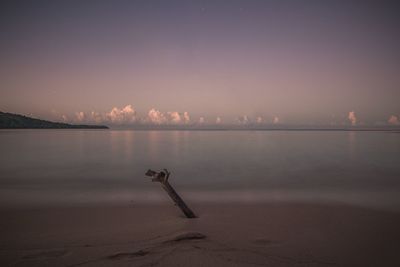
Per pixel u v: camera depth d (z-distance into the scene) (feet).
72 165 68.74
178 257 12.98
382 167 64.03
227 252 13.99
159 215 24.48
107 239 16.65
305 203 30.48
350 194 36.17
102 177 52.19
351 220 22.54
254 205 29.43
